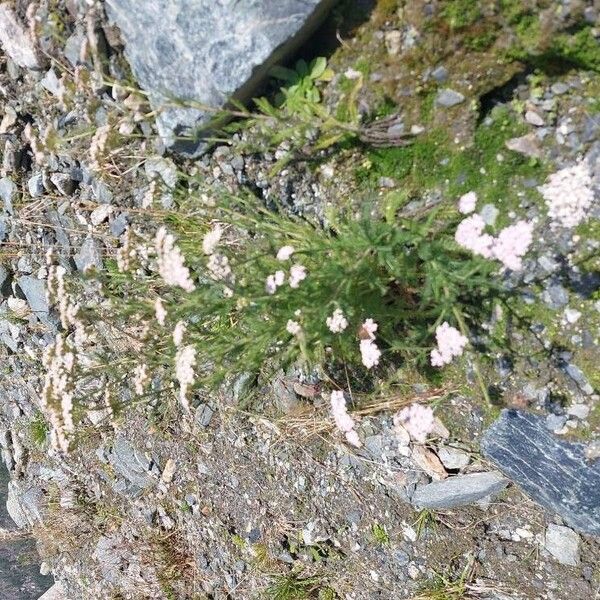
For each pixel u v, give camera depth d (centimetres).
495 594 90
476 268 67
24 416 152
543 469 80
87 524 142
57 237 122
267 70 82
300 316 74
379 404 93
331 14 78
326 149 84
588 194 61
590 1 65
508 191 76
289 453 106
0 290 135
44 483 151
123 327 112
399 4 74
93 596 143
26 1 103
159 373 110
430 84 75
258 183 92
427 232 76
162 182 90
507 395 81
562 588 85
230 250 87
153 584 131
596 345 74
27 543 162
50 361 90
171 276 74
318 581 107
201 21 81
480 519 90
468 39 72
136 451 128
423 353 79
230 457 115
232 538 117
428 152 79
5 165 121
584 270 73
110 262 115
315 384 99
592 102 70
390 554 99
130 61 90
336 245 75
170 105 85
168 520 129
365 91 79
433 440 90
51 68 105
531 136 74
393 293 83
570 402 77
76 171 113
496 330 79
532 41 69
